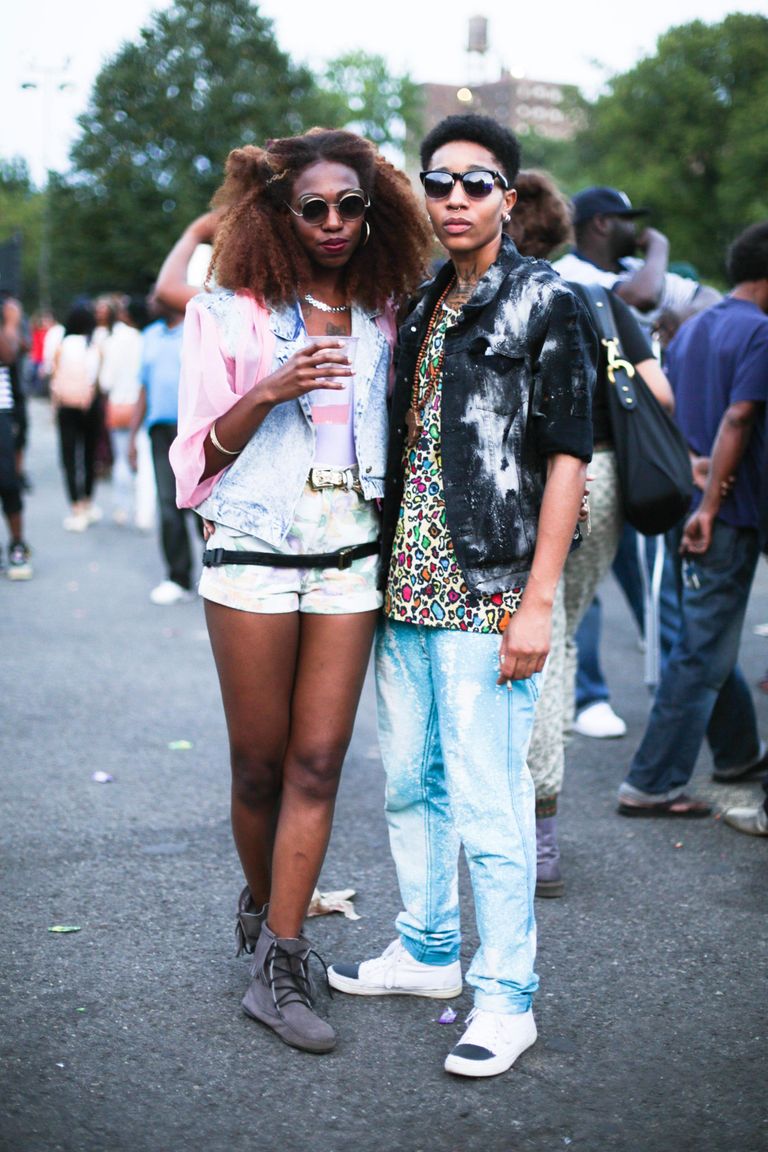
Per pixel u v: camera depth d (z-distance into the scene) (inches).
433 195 102.9
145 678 243.4
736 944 130.6
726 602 164.9
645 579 209.2
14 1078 103.1
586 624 209.2
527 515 103.5
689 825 167.0
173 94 1465.3
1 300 438.0
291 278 107.8
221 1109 99.7
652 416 144.5
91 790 177.3
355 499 109.3
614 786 183.0
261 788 114.0
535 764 139.2
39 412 1099.9
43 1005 115.9
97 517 478.3
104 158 1476.4
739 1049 109.8
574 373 99.7
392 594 109.0
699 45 1843.0
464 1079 104.7
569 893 144.1
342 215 105.7
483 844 106.0
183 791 177.8
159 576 359.6
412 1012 117.2
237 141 1464.1
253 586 107.4
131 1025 112.7
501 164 103.4
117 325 449.1
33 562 380.5
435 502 105.0
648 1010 116.7
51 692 231.8
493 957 106.9
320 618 109.1
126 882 144.7
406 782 114.6
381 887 144.9
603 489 146.0
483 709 104.7
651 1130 97.5
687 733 167.0
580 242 193.8
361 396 108.7
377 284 112.1
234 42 1483.8
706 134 1815.9
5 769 186.2
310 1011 111.5
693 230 1845.5
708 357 172.2
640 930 134.0
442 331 104.9
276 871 112.4
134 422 350.3
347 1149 94.7
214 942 129.8
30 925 132.9
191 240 152.5
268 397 102.7
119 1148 94.0
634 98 1895.9
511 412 101.5
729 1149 95.0
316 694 110.0
